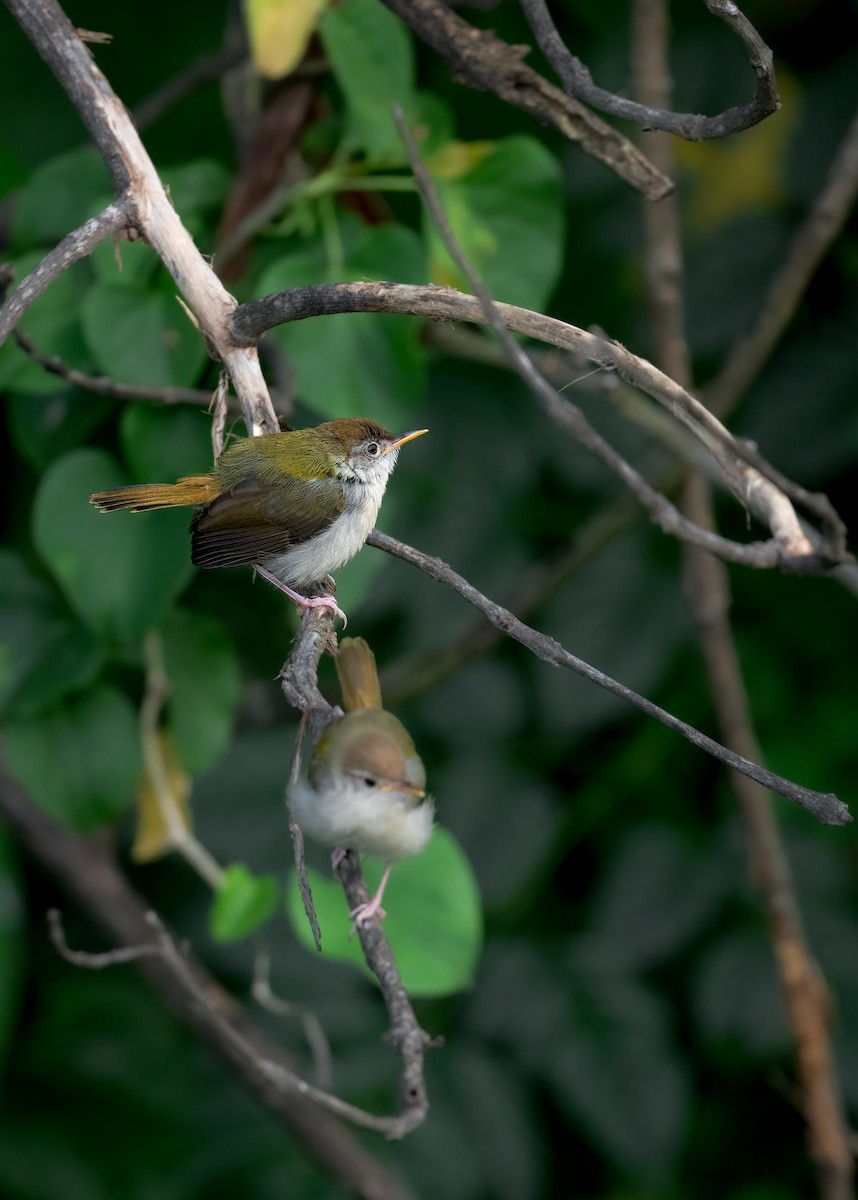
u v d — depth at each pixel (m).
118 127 6.36
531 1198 10.29
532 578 10.32
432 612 11.13
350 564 8.38
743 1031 10.35
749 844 9.59
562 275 11.79
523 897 10.94
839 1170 9.11
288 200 8.53
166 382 7.96
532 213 8.63
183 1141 10.80
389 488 11.28
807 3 11.46
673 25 11.74
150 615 8.12
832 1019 9.97
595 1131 10.20
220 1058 9.77
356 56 8.45
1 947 10.05
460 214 8.59
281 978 10.98
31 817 10.33
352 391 8.15
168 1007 10.56
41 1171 10.54
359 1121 5.12
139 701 9.68
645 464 11.41
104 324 7.91
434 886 6.94
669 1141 10.14
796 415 11.22
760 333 9.48
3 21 11.26
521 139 8.63
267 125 8.96
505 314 5.60
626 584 11.25
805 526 7.09
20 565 9.20
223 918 7.77
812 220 9.16
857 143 9.02
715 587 9.68
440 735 11.25
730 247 11.67
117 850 11.59
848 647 11.32
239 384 6.39
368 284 5.91
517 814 10.91
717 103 11.61
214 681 9.06
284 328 8.12
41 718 8.88
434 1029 10.71
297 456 7.79
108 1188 10.54
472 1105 10.39
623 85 11.38
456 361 11.59
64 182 8.70
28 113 11.25
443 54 7.63
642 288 11.75
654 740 11.14
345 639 7.21
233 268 8.66
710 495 11.81
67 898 11.63
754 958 10.52
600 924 10.77
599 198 11.62
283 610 11.00
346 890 6.29
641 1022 10.52
